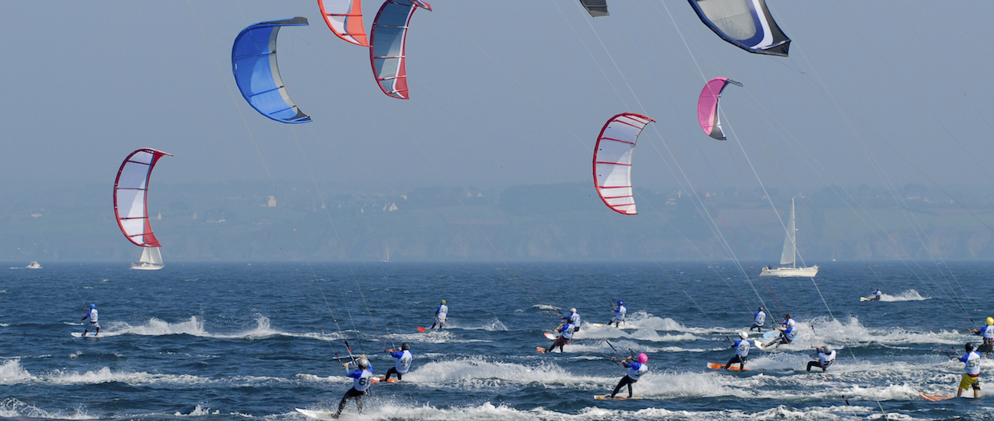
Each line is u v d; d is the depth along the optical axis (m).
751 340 181.75
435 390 122.38
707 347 174.12
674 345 178.00
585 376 135.50
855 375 136.12
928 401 115.12
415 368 141.62
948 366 145.50
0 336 194.50
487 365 143.62
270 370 144.62
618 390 117.88
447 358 158.25
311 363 153.38
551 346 171.00
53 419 104.25
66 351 167.38
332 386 127.81
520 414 106.12
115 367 146.50
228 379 134.00
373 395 118.81
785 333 171.38
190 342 183.88
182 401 115.88
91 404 112.94
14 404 111.81
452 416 105.00
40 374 137.62
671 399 116.19
